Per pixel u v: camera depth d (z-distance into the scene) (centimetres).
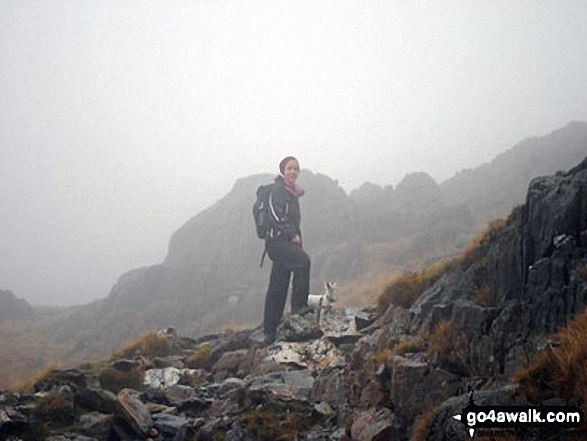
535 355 604
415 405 686
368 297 3638
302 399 857
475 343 720
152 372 1112
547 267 705
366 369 821
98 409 895
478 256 960
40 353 4722
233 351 1222
